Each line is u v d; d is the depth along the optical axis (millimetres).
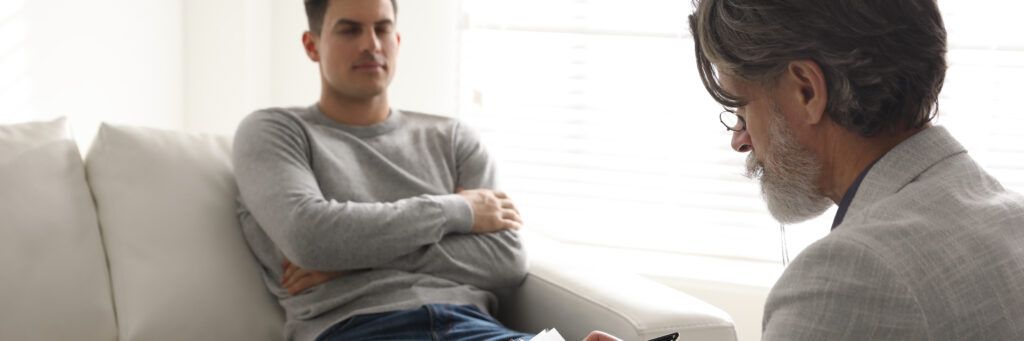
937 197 906
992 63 2838
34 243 1948
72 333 1940
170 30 2984
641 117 3047
